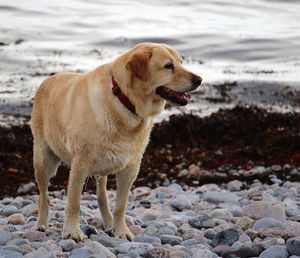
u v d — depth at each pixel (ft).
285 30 131.95
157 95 28.48
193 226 32.12
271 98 85.61
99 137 27.32
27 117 73.61
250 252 25.48
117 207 29.48
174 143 63.36
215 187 48.85
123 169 28.81
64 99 29.09
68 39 117.50
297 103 82.79
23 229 31.42
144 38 119.75
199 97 84.53
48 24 128.57
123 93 27.27
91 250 25.02
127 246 26.13
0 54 103.14
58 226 31.81
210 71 100.37
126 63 27.25
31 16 136.26
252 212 33.12
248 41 120.47
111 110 27.25
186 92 28.37
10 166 54.90
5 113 74.79
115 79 27.35
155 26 132.57
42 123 31.32
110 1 159.43
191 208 39.19
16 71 94.38
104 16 141.18
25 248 26.21
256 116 67.56
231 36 124.06
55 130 29.66
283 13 154.51
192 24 136.26
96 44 114.32
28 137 63.52
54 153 31.50
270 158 57.67
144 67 27.35
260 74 98.32
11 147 60.23
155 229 30.42
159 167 56.39
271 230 28.50
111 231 29.91
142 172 54.90
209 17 146.20
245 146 61.82
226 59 109.91
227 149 61.41
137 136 27.91
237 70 101.30
